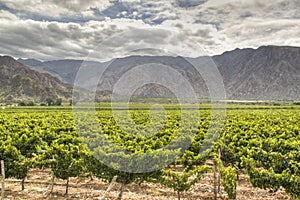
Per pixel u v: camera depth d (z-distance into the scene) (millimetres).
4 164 12625
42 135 17375
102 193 12734
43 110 55656
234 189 11445
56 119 30734
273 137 18047
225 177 11539
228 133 18766
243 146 15609
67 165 12281
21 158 12891
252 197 12352
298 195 10398
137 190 13141
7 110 55281
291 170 11359
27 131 17719
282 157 11797
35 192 12766
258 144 14695
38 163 12695
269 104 88000
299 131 20609
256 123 25953
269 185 10852
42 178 14859
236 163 13500
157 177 11602
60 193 12672
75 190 13109
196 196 12523
